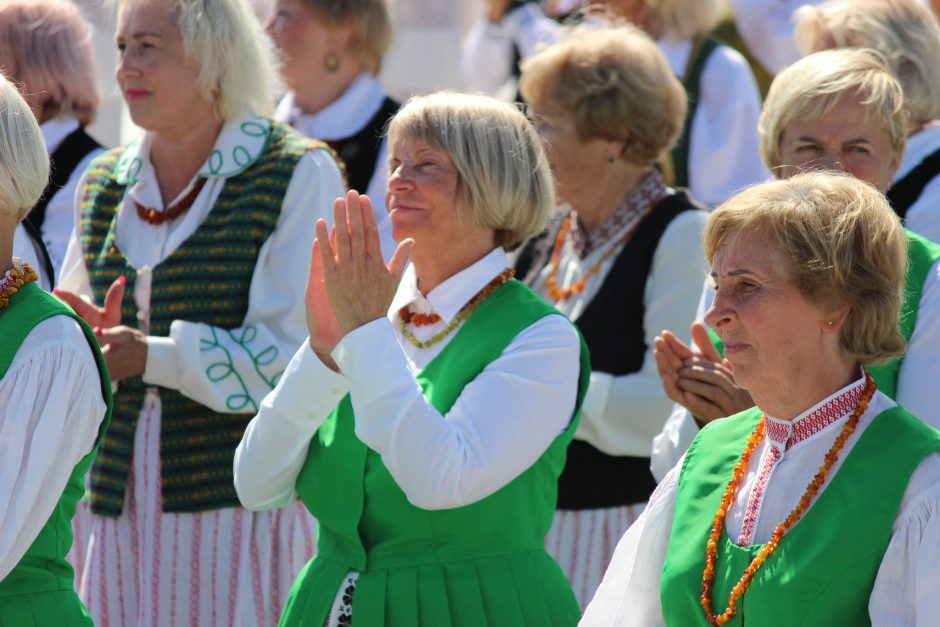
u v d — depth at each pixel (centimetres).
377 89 1639
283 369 1168
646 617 835
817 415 751
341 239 858
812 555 718
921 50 1185
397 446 849
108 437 1199
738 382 760
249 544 1170
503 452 877
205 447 1174
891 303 738
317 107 1625
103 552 1194
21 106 893
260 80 1255
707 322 755
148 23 1202
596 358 1246
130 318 1212
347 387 912
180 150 1234
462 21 2877
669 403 1222
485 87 2367
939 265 953
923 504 702
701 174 1697
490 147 936
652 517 838
